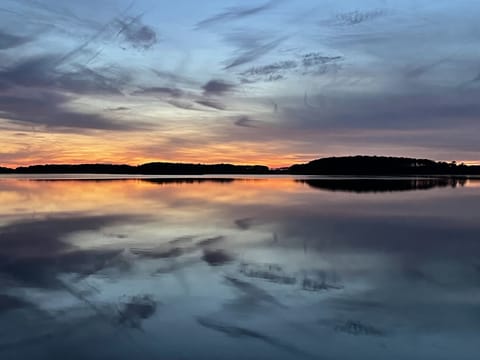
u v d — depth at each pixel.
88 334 5.13
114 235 11.54
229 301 6.21
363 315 5.75
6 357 4.61
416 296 6.46
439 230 12.56
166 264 8.30
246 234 11.73
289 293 6.58
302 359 4.59
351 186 37.72
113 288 6.80
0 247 9.94
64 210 17.48
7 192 27.58
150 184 40.31
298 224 13.68
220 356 4.65
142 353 4.70
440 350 4.77
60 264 8.32
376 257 8.98
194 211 17.31
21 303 6.12
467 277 7.48
